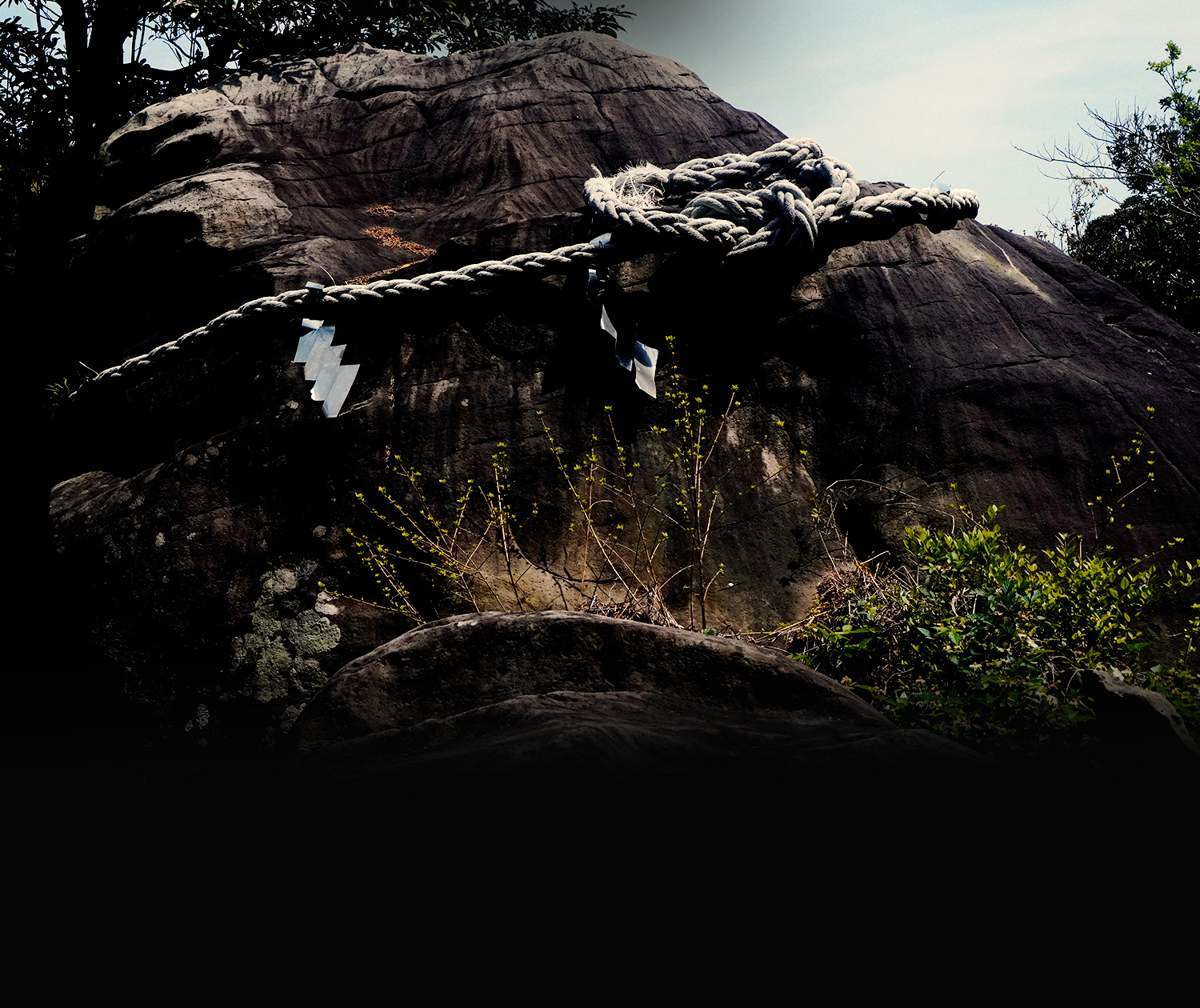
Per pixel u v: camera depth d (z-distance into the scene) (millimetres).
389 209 7074
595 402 4984
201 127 7414
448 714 3252
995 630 3943
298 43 13273
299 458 5062
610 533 4812
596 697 3113
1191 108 12797
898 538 4691
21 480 6578
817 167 5430
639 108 7555
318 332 5258
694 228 4992
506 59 8055
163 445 5645
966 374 4930
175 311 6438
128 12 12773
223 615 4875
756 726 3002
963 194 5434
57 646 5219
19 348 8406
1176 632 4336
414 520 4871
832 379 4996
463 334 5156
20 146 11758
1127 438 4746
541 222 5305
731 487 4863
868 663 4176
